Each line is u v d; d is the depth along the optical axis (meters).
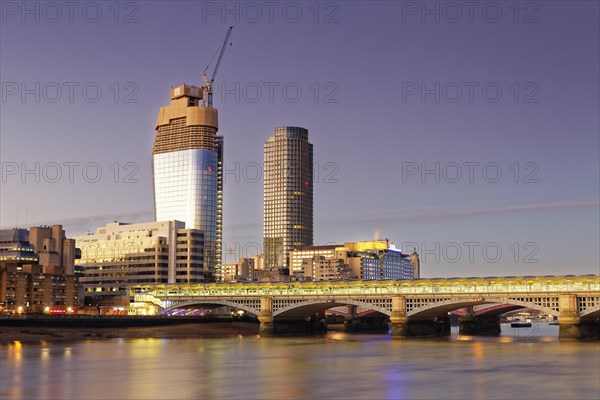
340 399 83.44
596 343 184.38
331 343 199.12
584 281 193.00
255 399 83.50
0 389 93.00
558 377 104.38
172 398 84.56
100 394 88.19
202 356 147.88
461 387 93.75
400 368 119.94
